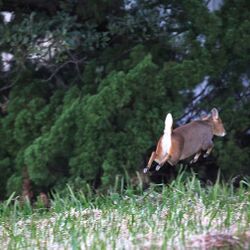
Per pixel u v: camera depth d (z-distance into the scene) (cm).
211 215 1742
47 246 1622
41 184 2397
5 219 1916
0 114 2642
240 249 1523
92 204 2002
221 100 2512
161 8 2497
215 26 2403
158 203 1920
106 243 1577
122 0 2483
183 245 1527
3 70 2650
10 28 2425
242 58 2489
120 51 2531
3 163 2506
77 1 2469
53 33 2397
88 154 2344
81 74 2609
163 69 2355
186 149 1563
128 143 2359
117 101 2311
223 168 2448
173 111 2370
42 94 2578
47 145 2341
